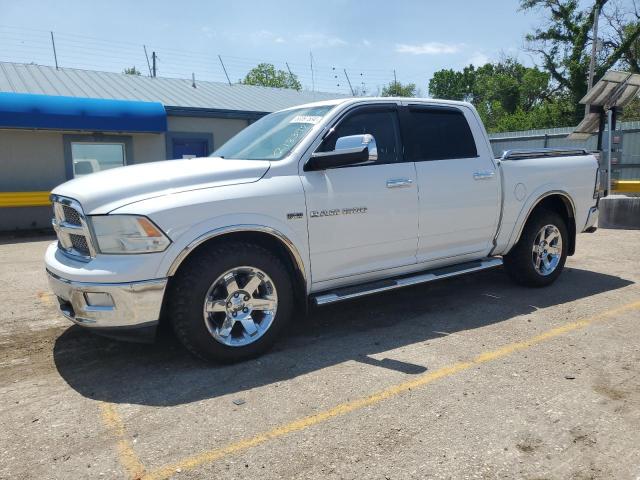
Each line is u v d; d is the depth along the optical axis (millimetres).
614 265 7270
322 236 4254
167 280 3617
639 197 11367
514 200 5496
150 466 2730
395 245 4699
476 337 4512
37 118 12188
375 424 3096
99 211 3615
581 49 38344
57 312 5512
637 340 4371
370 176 4496
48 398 3521
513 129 43969
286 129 4668
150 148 14758
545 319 4953
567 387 3527
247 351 3982
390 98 4867
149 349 4359
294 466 2709
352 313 5277
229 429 3074
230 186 3895
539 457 2748
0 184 12992
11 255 9492
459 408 3264
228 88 19281
